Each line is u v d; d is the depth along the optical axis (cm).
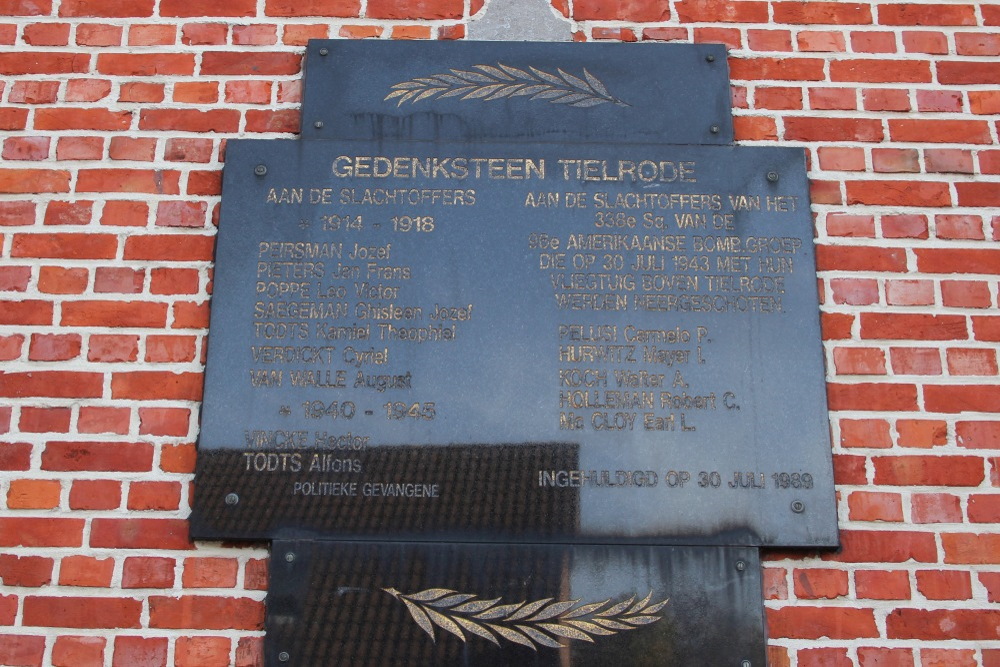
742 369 245
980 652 231
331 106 267
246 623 231
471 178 260
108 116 266
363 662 226
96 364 246
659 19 280
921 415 246
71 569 233
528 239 254
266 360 243
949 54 278
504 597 230
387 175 260
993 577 236
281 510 234
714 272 253
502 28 279
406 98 268
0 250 254
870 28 280
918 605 234
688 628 229
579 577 231
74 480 239
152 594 232
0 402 243
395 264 251
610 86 271
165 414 244
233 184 257
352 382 242
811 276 253
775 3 280
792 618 233
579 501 235
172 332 249
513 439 239
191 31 275
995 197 264
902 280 257
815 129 270
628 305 249
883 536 238
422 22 279
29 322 249
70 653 228
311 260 251
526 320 248
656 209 258
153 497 238
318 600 229
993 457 244
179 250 255
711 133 267
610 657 227
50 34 273
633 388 243
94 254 254
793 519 236
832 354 250
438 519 234
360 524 233
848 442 244
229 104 269
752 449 240
